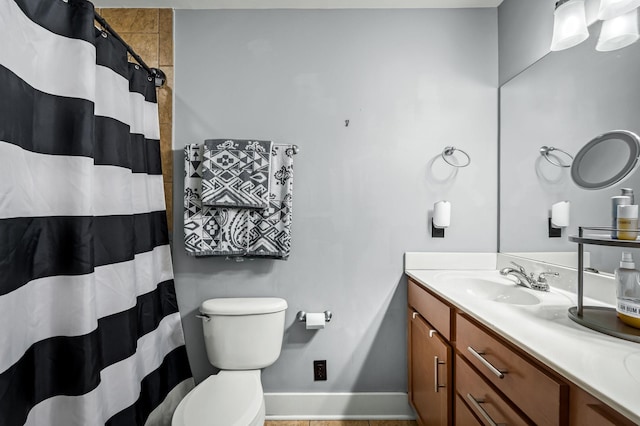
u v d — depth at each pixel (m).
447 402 1.22
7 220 0.81
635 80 0.99
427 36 1.75
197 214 1.66
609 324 0.87
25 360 0.90
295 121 1.75
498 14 1.75
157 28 1.73
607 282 1.10
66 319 0.99
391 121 1.75
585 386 0.60
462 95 1.75
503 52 1.72
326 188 1.75
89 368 1.00
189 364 1.74
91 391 1.00
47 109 0.96
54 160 0.98
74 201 0.99
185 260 1.75
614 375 0.63
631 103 1.00
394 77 1.75
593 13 1.17
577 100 1.23
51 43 0.97
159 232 1.63
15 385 0.85
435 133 1.75
